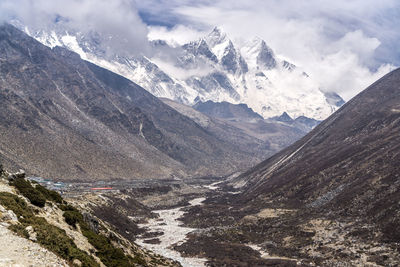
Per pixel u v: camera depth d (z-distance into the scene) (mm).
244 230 172500
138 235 168125
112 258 59094
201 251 139000
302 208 190250
